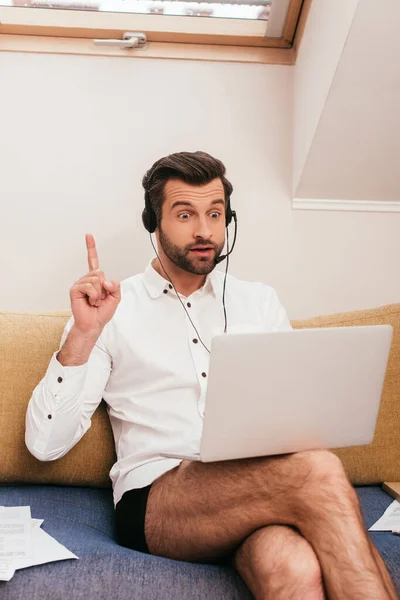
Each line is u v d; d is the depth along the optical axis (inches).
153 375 61.7
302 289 87.5
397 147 81.0
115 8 84.4
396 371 68.5
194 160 61.5
